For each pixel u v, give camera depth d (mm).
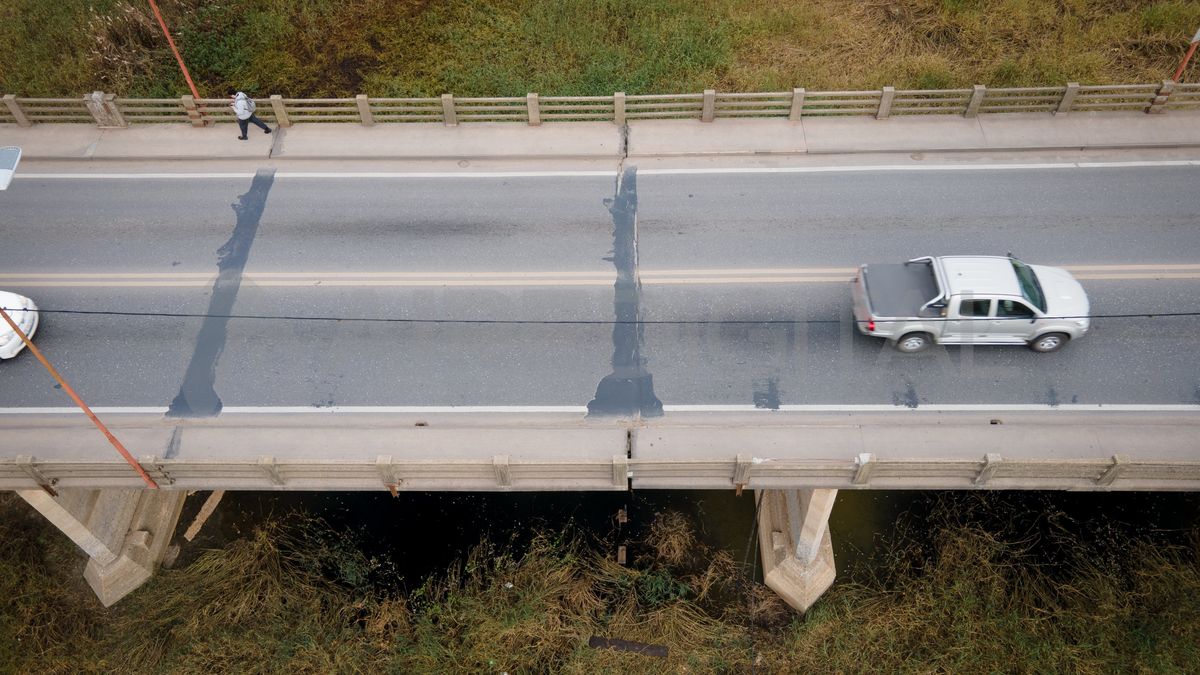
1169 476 14016
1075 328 16047
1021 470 14039
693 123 21609
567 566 19469
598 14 27547
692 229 19188
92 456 15562
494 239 19141
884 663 18016
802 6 27969
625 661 18188
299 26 28219
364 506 20969
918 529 20047
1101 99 21938
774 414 15859
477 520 20703
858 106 23516
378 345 17188
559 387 16406
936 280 16312
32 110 21578
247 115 20625
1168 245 18281
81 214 19953
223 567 19547
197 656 18266
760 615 19141
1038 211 19156
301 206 20016
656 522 20500
